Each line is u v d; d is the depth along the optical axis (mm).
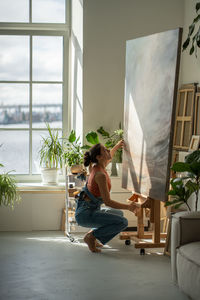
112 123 5617
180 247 3559
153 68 4277
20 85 5988
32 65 5992
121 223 4602
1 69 5957
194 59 5219
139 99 4582
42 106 6023
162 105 4109
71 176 5277
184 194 4254
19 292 3447
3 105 5969
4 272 3938
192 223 3629
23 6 5941
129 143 4855
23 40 5977
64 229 5586
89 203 4629
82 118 5559
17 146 5996
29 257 4414
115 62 5566
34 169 6012
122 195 5387
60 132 6047
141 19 5562
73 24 5934
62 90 6055
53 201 5664
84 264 4191
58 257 4418
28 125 6008
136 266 4145
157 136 4199
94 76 5535
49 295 3389
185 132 5207
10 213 5594
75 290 3500
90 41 5492
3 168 5969
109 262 4266
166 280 3760
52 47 6023
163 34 4105
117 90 5602
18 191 5570
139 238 4926
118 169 5402
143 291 3490
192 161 4160
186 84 5363
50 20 5996
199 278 3145
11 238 5211
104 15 5500
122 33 5551
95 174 4547
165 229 5234
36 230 5656
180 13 5609
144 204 4539
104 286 3596
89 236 4629
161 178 4121
